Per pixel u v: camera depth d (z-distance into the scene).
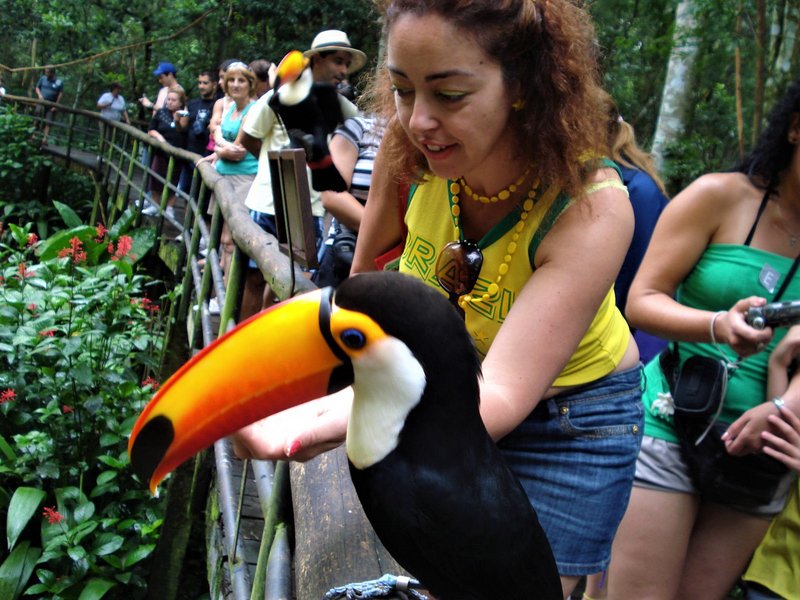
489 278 1.72
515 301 1.65
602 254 1.60
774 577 2.65
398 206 1.99
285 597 1.88
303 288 2.55
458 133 1.50
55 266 5.47
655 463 2.55
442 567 1.42
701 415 2.47
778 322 2.26
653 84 11.13
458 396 1.37
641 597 2.59
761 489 2.51
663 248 2.52
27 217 13.77
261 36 14.15
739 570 2.64
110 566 4.66
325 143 2.46
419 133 1.52
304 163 2.45
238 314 3.86
